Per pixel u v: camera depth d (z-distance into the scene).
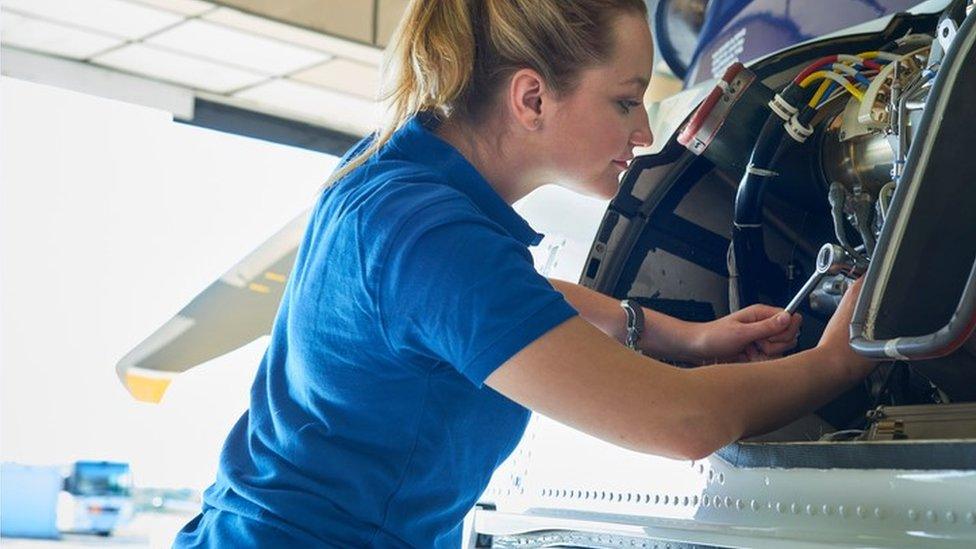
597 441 1.35
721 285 1.63
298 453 0.97
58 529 6.95
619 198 1.56
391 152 1.02
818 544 0.96
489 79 1.00
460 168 1.00
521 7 0.98
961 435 1.07
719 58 2.81
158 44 4.61
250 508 0.98
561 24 0.96
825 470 0.98
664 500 1.20
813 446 0.99
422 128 1.01
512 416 1.01
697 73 2.90
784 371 1.02
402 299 0.88
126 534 7.03
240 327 5.47
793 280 1.59
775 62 1.50
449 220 0.88
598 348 0.89
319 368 0.96
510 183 1.06
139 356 5.75
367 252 0.90
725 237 1.62
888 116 1.31
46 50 4.68
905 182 1.00
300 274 1.03
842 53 1.52
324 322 0.95
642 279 1.58
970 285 0.88
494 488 1.56
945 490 0.86
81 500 6.97
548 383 0.87
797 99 1.41
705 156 1.51
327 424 0.96
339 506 0.95
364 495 0.95
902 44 1.48
